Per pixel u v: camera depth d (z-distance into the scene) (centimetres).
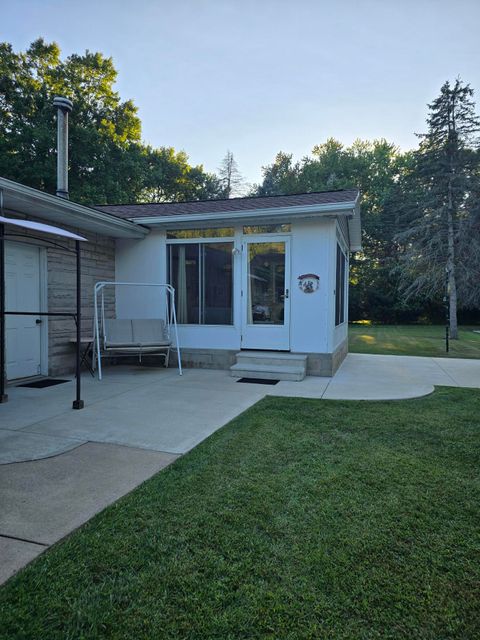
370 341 1516
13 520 229
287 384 635
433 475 294
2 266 491
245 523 228
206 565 191
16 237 608
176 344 767
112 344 692
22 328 630
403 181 2836
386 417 446
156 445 357
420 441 368
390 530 222
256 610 163
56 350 685
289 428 404
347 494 263
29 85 1889
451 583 180
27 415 450
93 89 2097
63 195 781
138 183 2202
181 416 449
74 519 230
